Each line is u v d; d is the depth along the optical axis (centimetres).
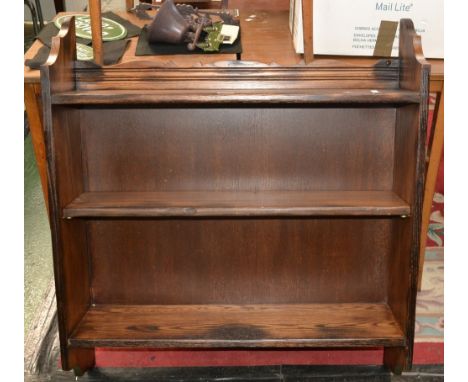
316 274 208
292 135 195
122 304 209
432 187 225
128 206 181
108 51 198
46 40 210
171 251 206
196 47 200
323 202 185
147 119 194
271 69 183
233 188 199
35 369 210
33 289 255
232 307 207
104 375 207
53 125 170
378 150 196
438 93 207
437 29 196
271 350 217
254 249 206
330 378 204
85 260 203
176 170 198
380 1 192
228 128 195
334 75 184
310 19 179
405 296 186
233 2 276
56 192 174
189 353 216
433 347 217
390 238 204
